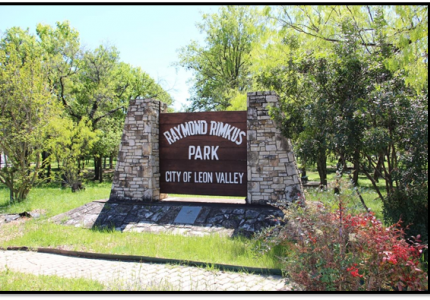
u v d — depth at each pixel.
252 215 9.15
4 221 10.78
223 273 6.23
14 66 14.30
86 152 20.89
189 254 7.14
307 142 7.78
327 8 10.50
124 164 11.09
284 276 5.59
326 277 4.22
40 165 15.72
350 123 7.21
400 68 7.40
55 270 6.55
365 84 7.34
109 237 8.61
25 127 14.38
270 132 9.64
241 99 14.36
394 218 7.00
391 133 7.33
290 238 5.27
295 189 9.38
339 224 4.61
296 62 8.16
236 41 27.11
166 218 9.76
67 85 23.00
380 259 4.34
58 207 12.90
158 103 11.23
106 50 23.94
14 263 7.02
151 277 6.05
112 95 23.44
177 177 10.93
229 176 10.34
